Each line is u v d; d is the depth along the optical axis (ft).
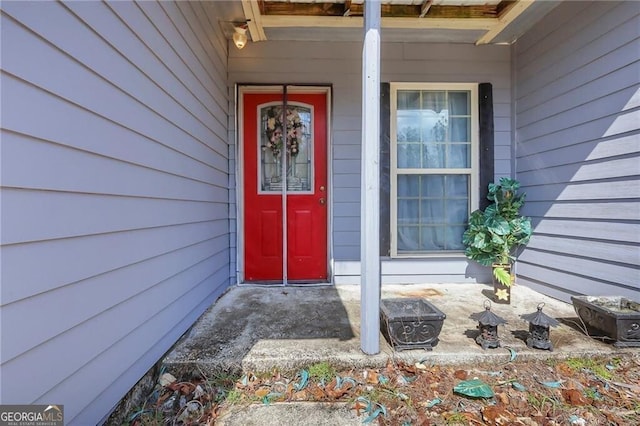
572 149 8.48
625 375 5.59
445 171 10.95
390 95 10.80
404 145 10.91
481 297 9.39
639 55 6.77
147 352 5.22
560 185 8.89
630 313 6.15
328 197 10.87
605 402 4.92
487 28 9.81
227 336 6.64
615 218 7.35
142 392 4.98
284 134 10.61
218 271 9.44
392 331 6.08
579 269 8.30
